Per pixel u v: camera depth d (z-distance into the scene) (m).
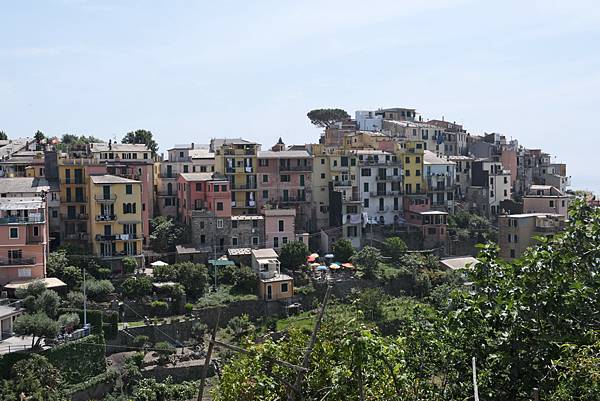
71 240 103.62
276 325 90.19
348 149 134.50
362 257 106.56
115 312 80.62
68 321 74.38
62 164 104.62
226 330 88.00
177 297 89.88
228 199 110.75
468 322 25.20
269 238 112.06
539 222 110.00
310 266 106.31
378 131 162.88
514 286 25.08
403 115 177.00
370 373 24.19
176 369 76.69
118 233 101.56
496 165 145.75
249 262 105.25
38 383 63.72
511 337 23.94
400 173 131.50
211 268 102.06
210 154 137.62
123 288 89.25
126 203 102.25
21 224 85.44
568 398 21.22
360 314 26.86
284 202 123.62
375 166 128.62
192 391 72.12
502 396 23.72
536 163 163.75
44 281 83.00
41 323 69.00
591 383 20.95
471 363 25.03
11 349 68.62
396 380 24.89
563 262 25.41
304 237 114.56
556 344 22.75
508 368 23.77
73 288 88.88
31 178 107.06
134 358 77.50
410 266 108.75
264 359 25.36
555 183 160.75
